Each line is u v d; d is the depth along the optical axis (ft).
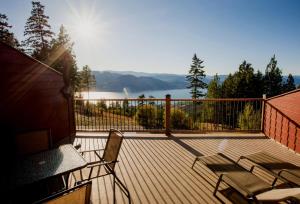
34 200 7.56
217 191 9.91
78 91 107.96
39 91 14.78
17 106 12.85
